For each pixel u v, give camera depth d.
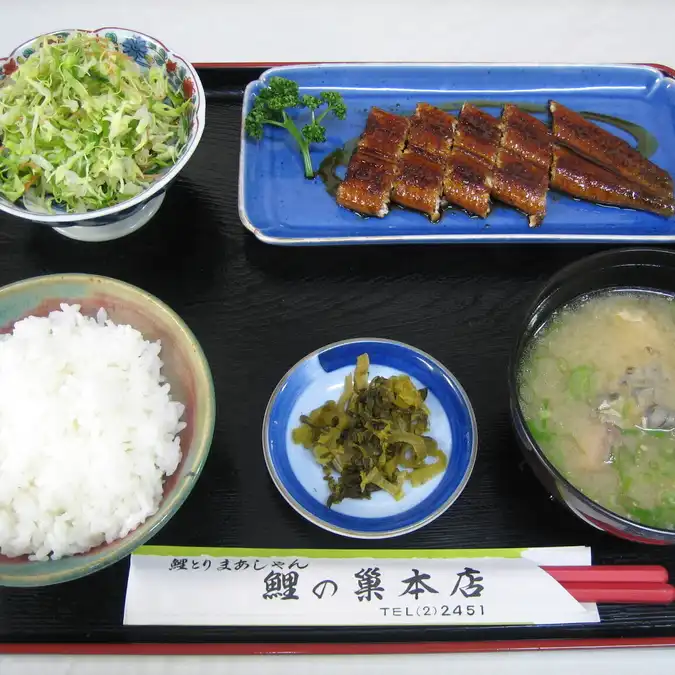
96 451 0.34
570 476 0.35
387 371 0.40
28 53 0.43
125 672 0.34
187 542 0.36
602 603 0.35
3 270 0.43
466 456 0.36
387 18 0.57
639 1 0.58
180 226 0.45
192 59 0.54
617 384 0.37
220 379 0.40
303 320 0.42
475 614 0.34
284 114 0.48
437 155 0.48
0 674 0.33
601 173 0.47
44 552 0.33
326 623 0.33
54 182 0.41
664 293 0.39
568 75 0.52
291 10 0.58
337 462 0.36
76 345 0.36
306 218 0.46
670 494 0.34
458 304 0.43
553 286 0.37
